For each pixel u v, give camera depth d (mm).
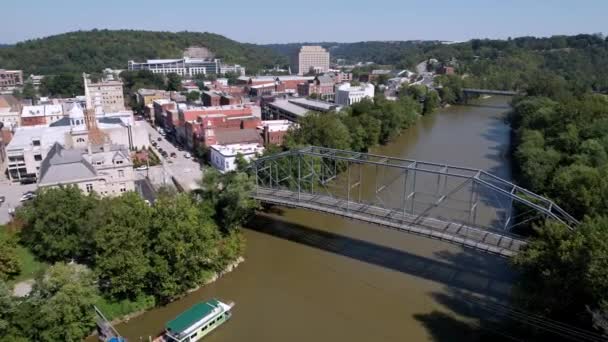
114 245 52250
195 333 49312
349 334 51062
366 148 137375
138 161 124938
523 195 73500
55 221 60188
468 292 58719
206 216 69250
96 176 83250
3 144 119938
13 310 43750
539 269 46625
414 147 144625
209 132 123562
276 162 85625
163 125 182500
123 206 58875
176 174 113875
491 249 55688
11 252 56812
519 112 156375
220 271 64750
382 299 58156
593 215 60000
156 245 55250
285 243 75375
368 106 152250
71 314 46094
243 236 75875
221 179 75250
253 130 131125
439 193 98375
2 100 174500
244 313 55438
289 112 175250
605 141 94562
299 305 57344
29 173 109188
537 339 47375
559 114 120438
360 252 71688
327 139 112188
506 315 52688
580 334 43750
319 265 67688
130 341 50156
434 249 72188
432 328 51656
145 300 55562
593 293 40375
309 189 93062
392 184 105438
